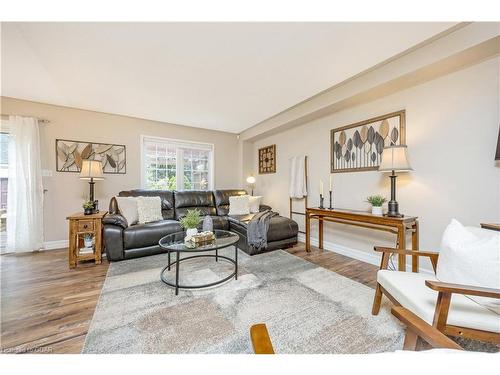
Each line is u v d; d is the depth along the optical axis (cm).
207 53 191
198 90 270
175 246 205
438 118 214
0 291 194
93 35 167
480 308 108
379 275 154
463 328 100
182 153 450
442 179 212
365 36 169
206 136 471
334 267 256
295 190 383
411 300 117
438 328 98
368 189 279
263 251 314
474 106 191
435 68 198
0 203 306
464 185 198
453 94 204
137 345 129
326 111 316
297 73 227
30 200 305
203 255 280
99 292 193
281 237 327
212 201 417
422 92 226
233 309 167
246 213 398
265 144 478
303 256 296
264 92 276
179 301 179
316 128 353
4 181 308
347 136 304
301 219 385
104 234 265
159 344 130
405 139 240
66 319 154
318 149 350
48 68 217
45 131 324
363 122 282
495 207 182
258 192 502
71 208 343
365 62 207
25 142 302
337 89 279
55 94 286
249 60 202
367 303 176
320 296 187
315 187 356
